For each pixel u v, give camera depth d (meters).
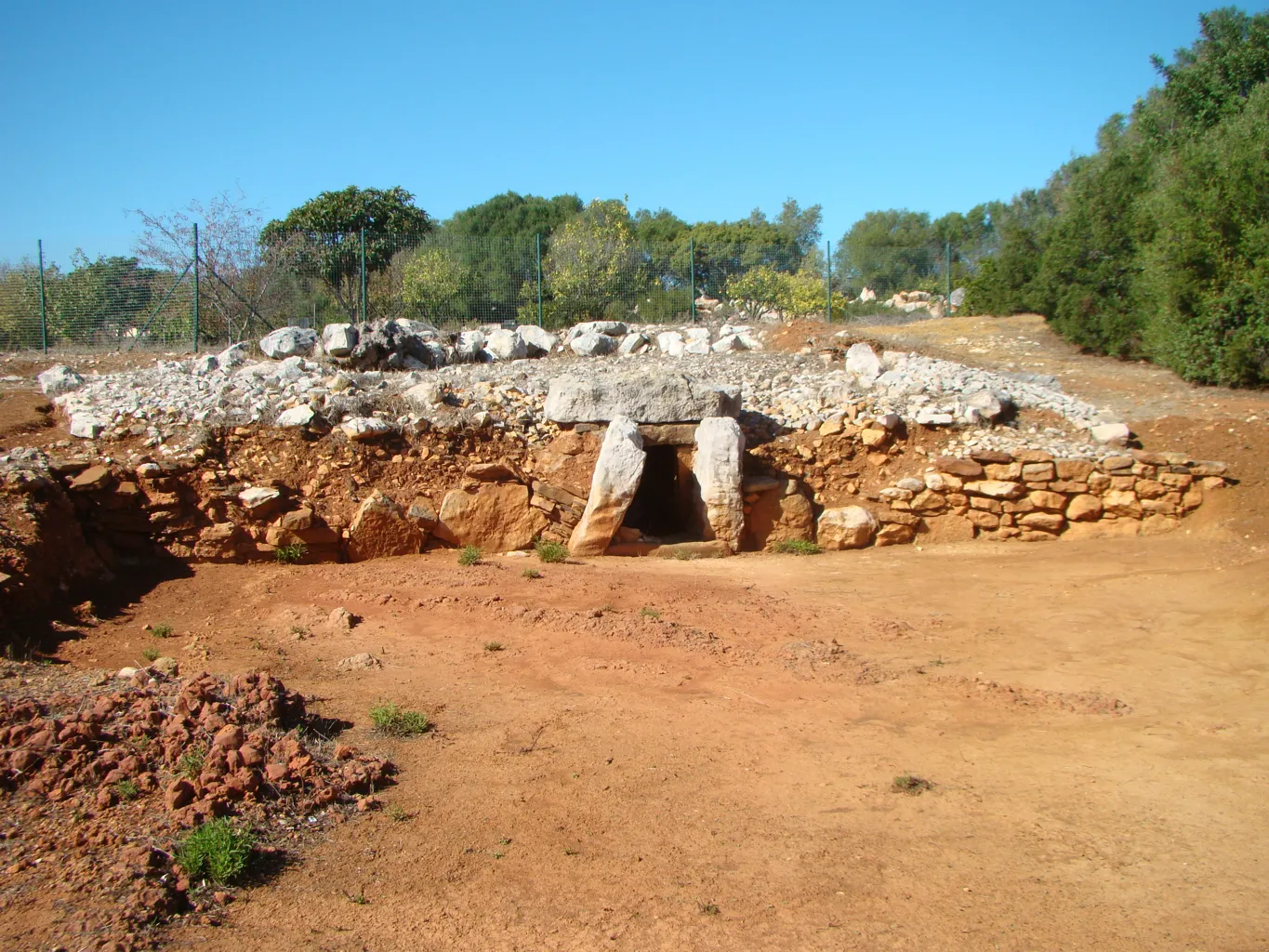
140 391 14.05
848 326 24.41
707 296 27.69
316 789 5.68
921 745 6.84
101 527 11.35
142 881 4.54
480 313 24.05
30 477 10.35
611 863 5.18
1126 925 4.61
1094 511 13.94
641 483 15.88
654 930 4.57
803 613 10.20
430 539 13.08
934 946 4.45
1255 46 25.19
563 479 13.80
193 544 11.69
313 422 13.20
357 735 6.76
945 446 14.93
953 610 10.38
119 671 7.45
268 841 5.16
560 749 6.68
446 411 14.34
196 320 19.28
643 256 26.50
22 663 7.48
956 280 35.72
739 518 13.52
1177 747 6.68
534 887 4.92
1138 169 22.45
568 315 24.34
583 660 8.56
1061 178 46.66
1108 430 15.02
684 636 9.17
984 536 14.30
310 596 10.34
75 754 5.54
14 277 20.81
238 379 15.07
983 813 5.80
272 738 6.15
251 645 8.75
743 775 6.33
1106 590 10.84
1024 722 7.25
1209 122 24.83
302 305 23.12
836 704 7.64
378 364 17.64
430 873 5.00
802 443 14.95
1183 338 18.55
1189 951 4.38
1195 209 18.83
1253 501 13.23
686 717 7.34
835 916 4.70
